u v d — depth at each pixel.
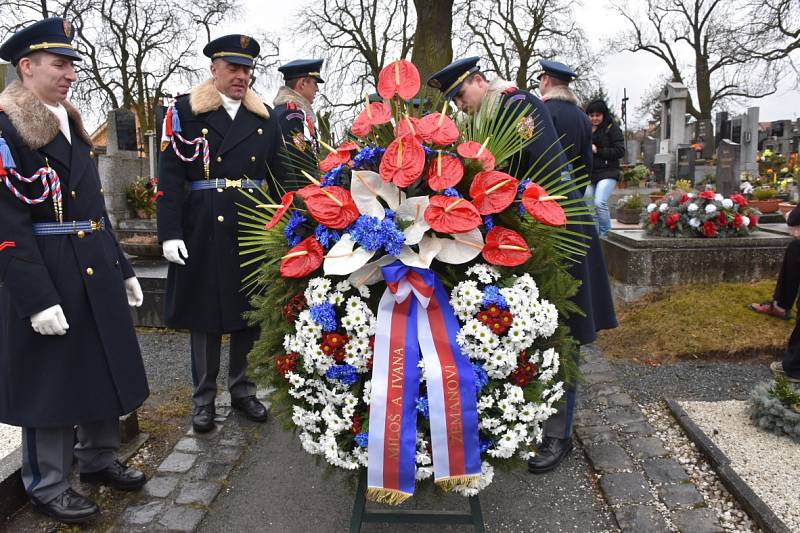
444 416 1.96
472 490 2.06
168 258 3.26
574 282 2.35
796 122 23.48
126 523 2.62
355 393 2.08
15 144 2.37
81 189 2.58
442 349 2.01
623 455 3.09
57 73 2.46
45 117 2.43
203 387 3.45
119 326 2.64
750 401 3.53
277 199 3.60
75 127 2.66
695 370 4.31
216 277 3.32
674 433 3.37
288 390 2.20
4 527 2.59
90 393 2.55
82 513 2.57
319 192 2.06
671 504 2.68
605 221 6.93
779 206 8.95
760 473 2.92
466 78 2.75
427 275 2.03
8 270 2.32
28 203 2.39
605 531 2.57
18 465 2.72
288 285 2.24
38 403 2.45
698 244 5.54
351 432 2.10
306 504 2.79
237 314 3.35
